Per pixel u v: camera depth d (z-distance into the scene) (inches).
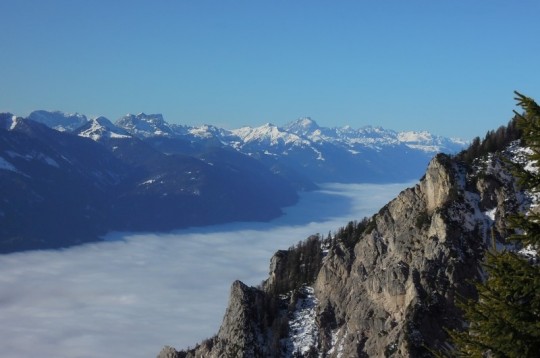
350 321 4030.5
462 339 967.6
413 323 3304.6
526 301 927.7
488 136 4146.2
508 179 3747.5
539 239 904.9
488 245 3494.1
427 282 3440.0
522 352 879.7
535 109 908.6
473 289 3368.6
